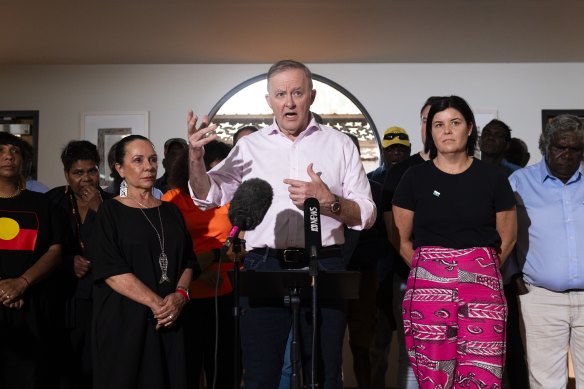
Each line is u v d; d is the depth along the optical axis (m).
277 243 2.85
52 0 5.57
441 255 3.14
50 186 7.39
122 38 6.52
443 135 3.21
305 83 2.85
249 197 2.65
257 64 7.41
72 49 6.85
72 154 4.05
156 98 7.43
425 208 3.21
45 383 3.61
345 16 5.97
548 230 3.62
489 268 3.10
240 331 2.83
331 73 7.40
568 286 3.58
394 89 7.40
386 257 4.21
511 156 6.16
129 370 3.10
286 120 2.85
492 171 3.20
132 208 3.33
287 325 2.80
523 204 3.69
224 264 3.72
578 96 7.41
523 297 3.70
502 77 7.41
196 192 2.86
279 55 7.09
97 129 7.42
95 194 3.97
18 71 7.45
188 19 6.02
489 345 3.05
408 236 3.36
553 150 3.58
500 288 3.11
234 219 2.65
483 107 7.40
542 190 3.67
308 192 2.62
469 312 3.07
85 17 5.95
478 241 3.13
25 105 7.44
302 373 2.77
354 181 2.93
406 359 3.88
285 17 5.99
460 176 3.19
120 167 3.41
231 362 3.73
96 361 3.15
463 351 3.08
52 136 7.42
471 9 5.82
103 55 7.07
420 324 3.13
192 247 3.47
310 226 2.48
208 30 6.30
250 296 2.69
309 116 2.96
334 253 2.85
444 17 6.01
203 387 4.83
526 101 7.41
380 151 7.35
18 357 3.51
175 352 3.22
